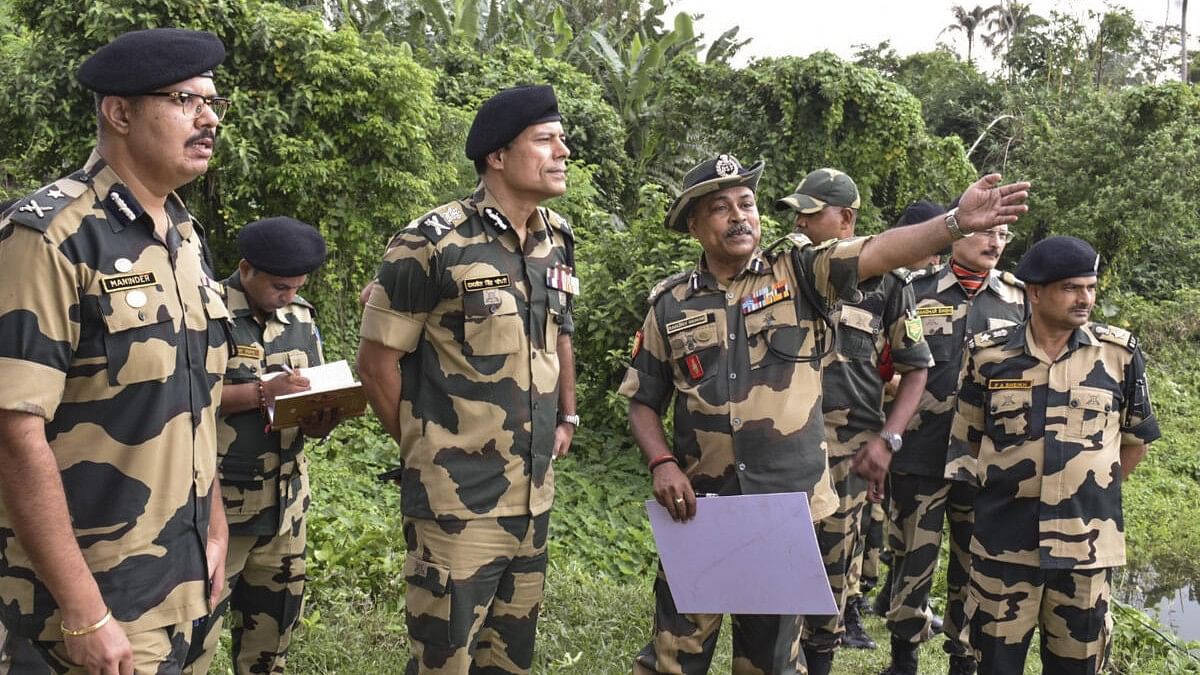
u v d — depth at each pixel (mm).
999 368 3375
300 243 3090
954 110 22344
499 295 2656
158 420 1981
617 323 7477
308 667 3656
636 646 4117
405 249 2629
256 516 3082
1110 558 3225
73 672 1921
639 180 16453
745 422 2832
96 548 1919
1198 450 10906
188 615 2053
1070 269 3199
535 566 2820
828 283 2707
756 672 2895
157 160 1968
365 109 8672
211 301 2180
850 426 3801
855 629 4645
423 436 2674
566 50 18891
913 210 4629
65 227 1857
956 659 4184
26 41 8734
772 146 14750
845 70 14219
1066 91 21312
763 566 2721
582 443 7539
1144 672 4293
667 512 2867
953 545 4203
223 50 2051
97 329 1899
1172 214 15023
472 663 2887
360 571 4457
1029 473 3275
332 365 3047
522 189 2691
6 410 1734
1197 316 14820
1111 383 3305
